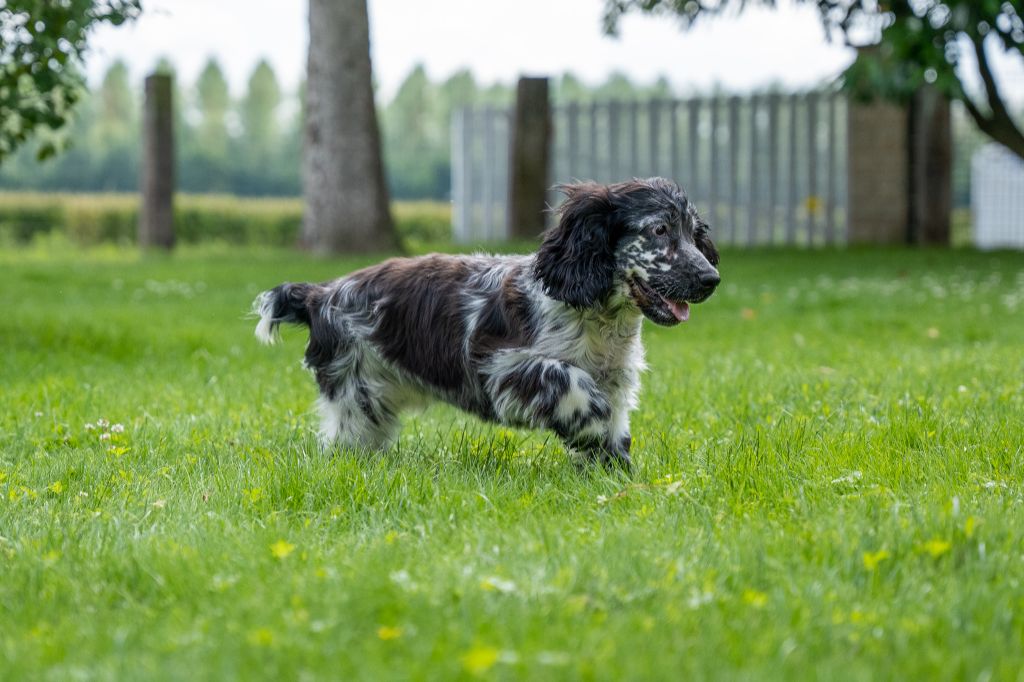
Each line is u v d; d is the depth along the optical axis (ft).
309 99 89.04
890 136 98.43
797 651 14.64
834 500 21.95
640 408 32.48
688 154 107.65
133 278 74.43
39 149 51.37
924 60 73.67
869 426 27.96
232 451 27.81
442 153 379.76
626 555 18.02
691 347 46.39
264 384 37.65
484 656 13.75
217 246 148.66
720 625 15.37
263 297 29.94
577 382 25.39
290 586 17.12
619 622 15.40
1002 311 55.31
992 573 17.38
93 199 149.48
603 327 26.17
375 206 89.10
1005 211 118.93
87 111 374.84
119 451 27.61
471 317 26.71
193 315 56.75
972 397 31.83
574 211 25.80
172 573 17.93
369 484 23.56
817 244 103.19
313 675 14.03
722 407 32.27
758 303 60.44
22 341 47.14
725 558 18.10
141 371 40.40
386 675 13.91
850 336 48.88
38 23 41.73
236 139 376.48
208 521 21.62
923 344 46.73
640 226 25.63
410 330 27.58
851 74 78.18
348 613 15.87
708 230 28.37
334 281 29.66
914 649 14.83
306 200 91.15
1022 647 14.85
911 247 96.58
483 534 19.62
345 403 28.60
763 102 103.86
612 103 109.81
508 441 28.09
